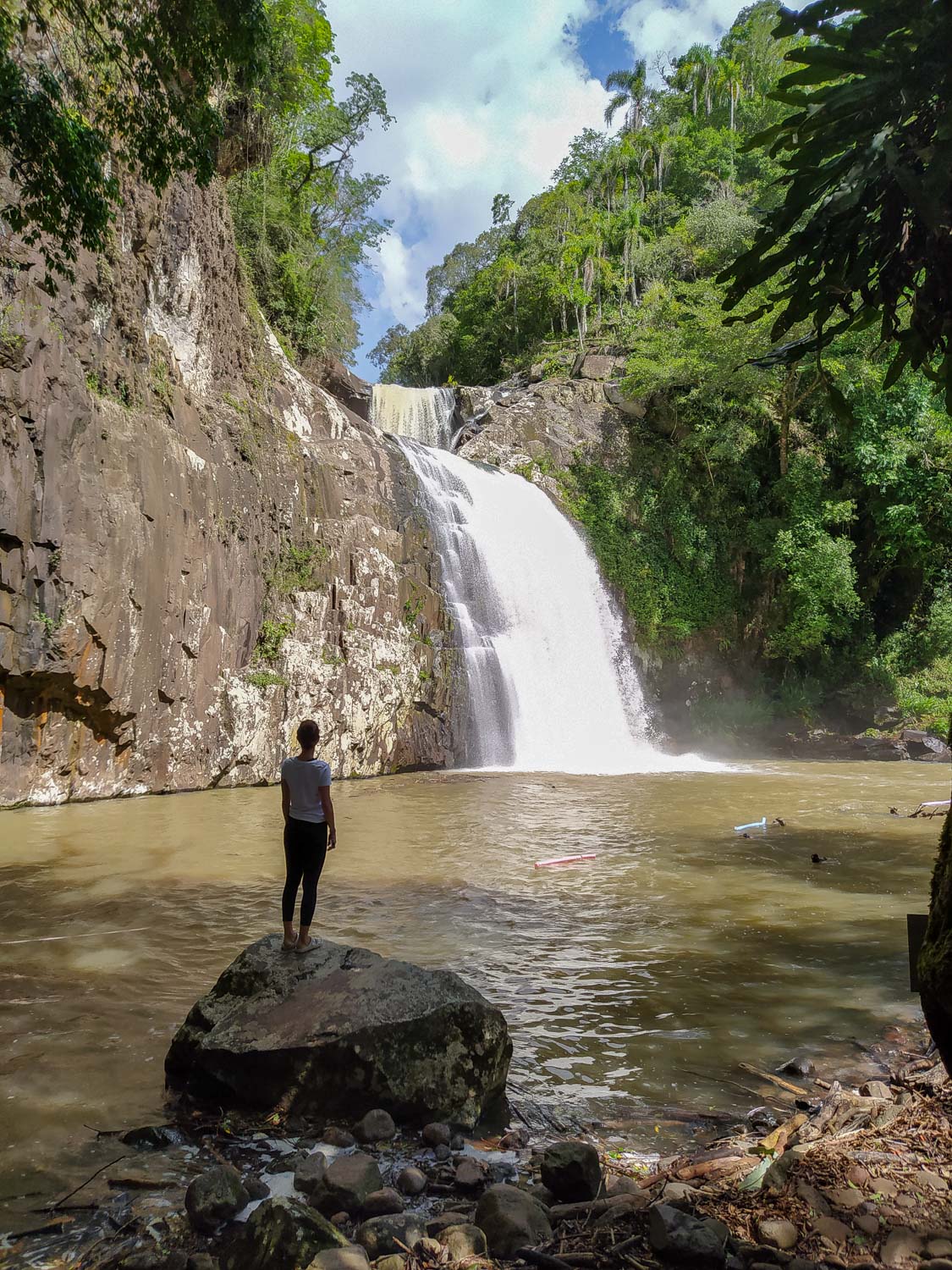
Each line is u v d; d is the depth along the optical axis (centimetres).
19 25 838
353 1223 362
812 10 317
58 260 782
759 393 3775
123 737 1755
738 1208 341
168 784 1853
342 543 2444
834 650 3822
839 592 3519
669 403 4000
